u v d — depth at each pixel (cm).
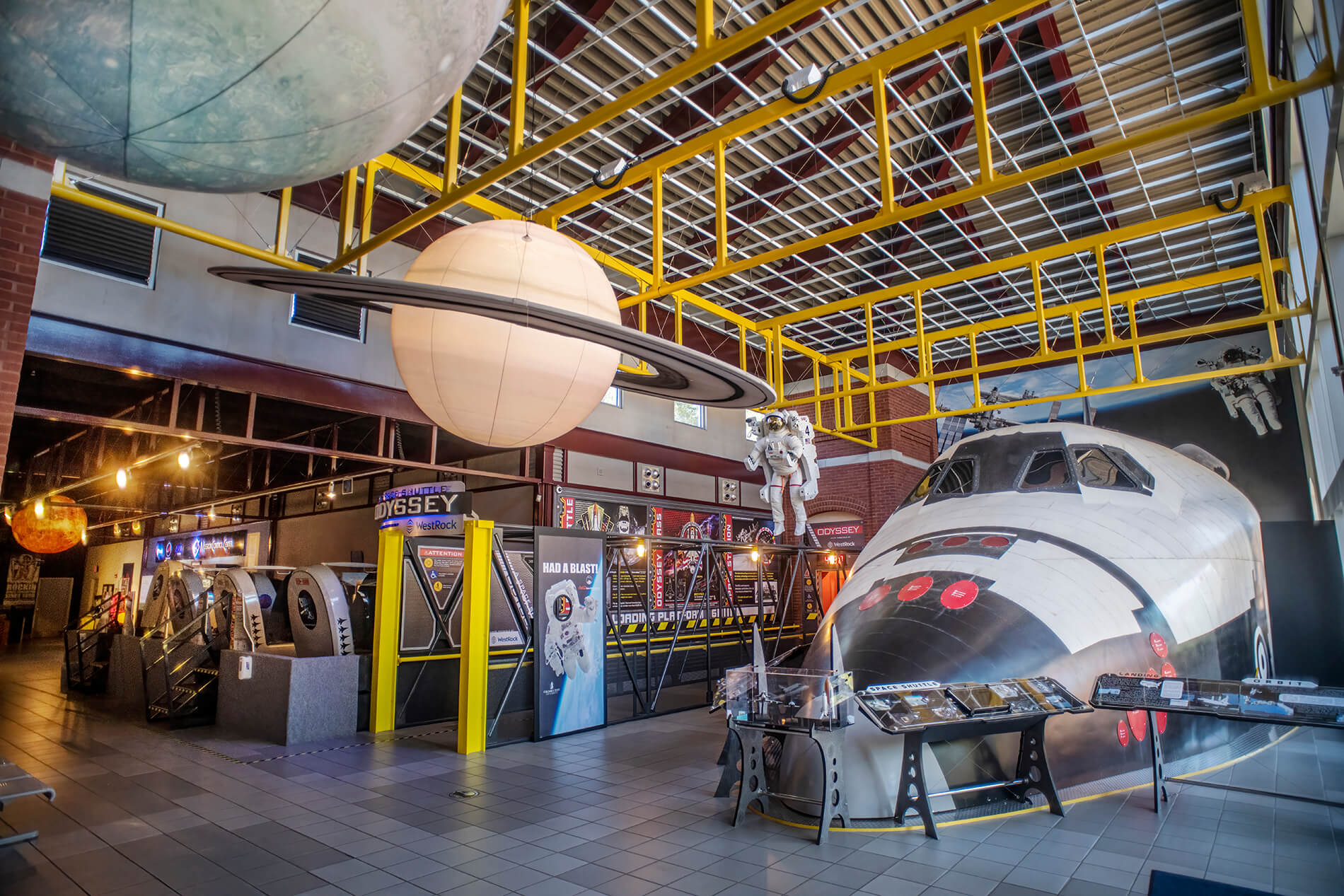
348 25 224
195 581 1123
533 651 920
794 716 531
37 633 3253
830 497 2200
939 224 1459
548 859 481
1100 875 428
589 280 635
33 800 629
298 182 278
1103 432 776
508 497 1642
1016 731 540
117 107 229
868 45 1010
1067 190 1312
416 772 728
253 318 1124
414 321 618
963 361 2234
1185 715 663
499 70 980
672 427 1936
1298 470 1741
